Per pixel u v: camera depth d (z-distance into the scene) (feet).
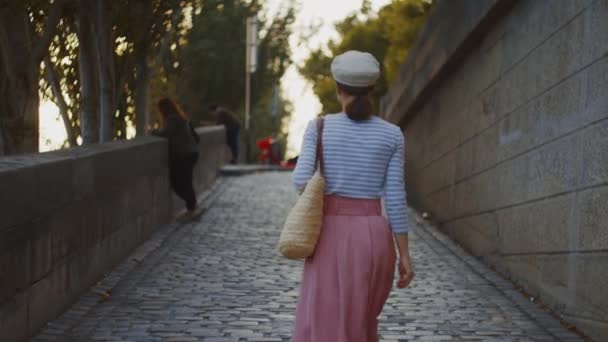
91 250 25.04
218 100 108.88
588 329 20.56
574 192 21.74
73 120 39.06
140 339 19.85
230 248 33.17
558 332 21.13
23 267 18.79
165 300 24.00
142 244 32.91
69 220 22.56
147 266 28.84
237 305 23.57
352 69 14.33
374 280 14.32
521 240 26.45
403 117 53.62
